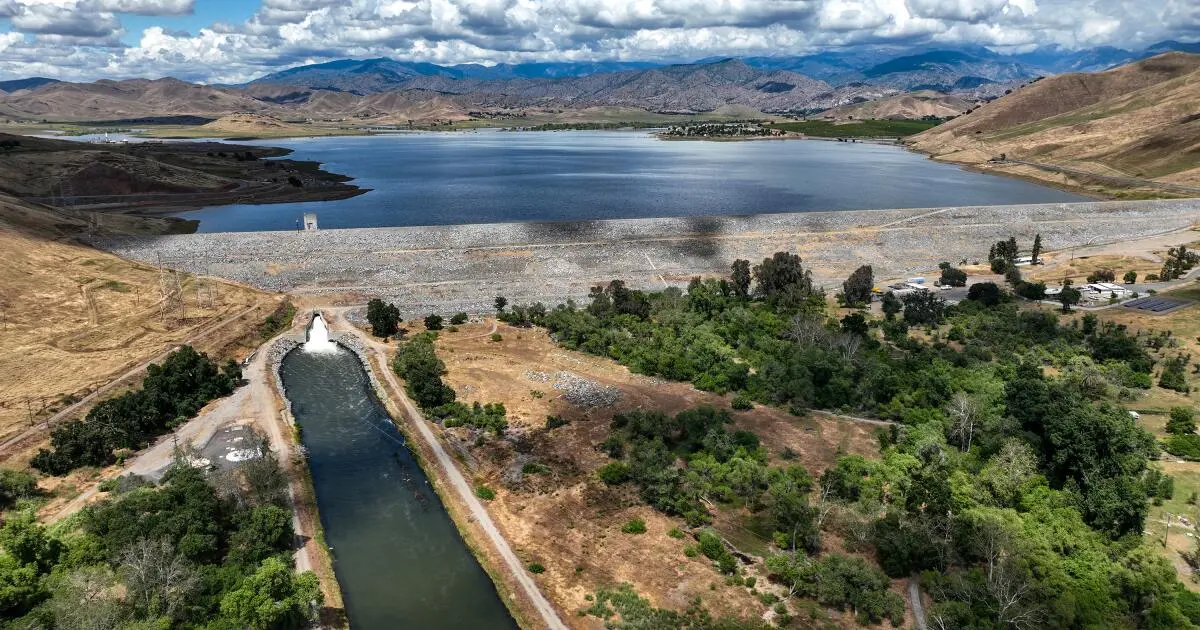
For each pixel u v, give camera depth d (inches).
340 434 3417.8
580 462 3080.7
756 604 2178.9
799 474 2881.4
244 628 1916.8
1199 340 4402.1
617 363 4271.7
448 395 3668.8
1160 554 2330.2
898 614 2095.2
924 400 3555.6
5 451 2972.4
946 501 2529.5
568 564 2393.0
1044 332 4525.1
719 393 3814.0
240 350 4387.3
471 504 2758.4
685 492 2753.4
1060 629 1972.2
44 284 4790.8
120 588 2118.6
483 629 2123.5
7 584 1984.5
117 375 3791.8
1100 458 2706.7
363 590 2295.8
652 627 2028.8
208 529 2305.6
